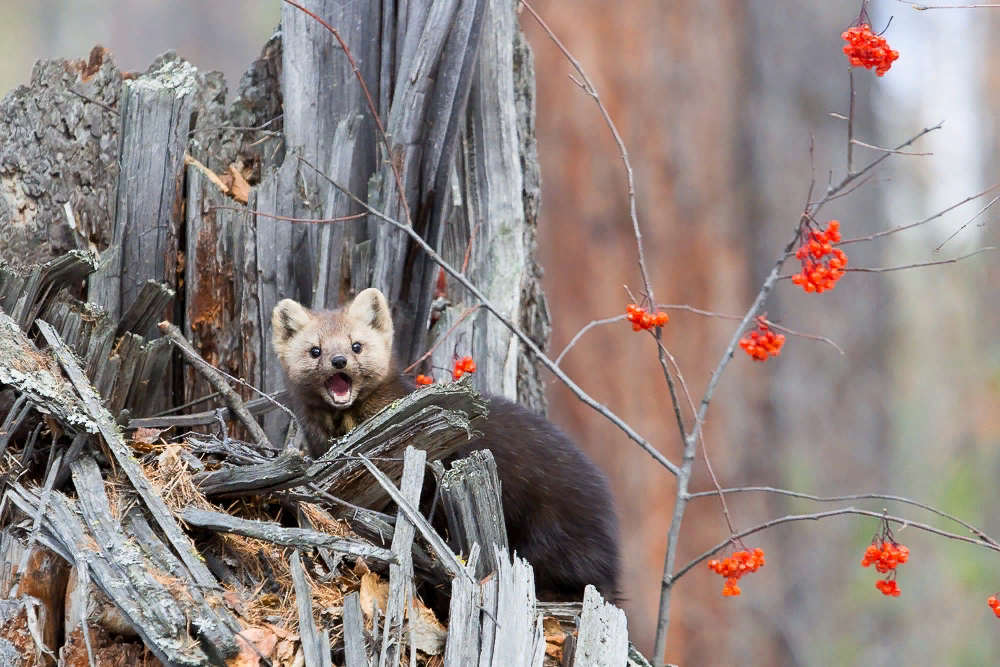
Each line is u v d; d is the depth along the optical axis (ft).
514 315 37.91
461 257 38.27
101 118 33.19
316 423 35.68
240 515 27.48
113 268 32.37
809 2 66.08
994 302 96.68
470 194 38.32
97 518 24.63
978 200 77.56
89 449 26.53
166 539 24.94
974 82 97.91
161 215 33.01
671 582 29.71
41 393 25.75
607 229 62.75
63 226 32.86
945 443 94.02
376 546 25.25
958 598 79.77
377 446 27.02
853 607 68.95
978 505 89.76
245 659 22.80
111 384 29.27
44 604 24.50
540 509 34.17
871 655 69.10
